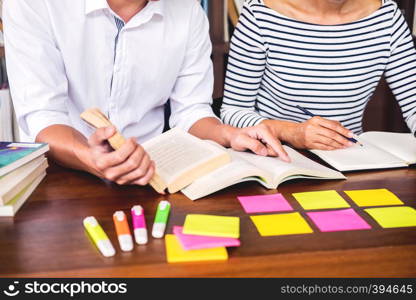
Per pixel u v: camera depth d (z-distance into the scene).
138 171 0.99
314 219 0.91
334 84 1.63
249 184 1.09
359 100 1.69
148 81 1.43
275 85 1.66
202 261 0.76
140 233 0.83
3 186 0.94
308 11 1.58
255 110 1.78
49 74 1.24
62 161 1.15
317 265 0.75
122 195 1.02
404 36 1.63
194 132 1.45
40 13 1.22
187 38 1.44
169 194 1.03
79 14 1.26
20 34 1.21
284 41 1.60
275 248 0.80
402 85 1.66
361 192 1.05
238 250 0.79
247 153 1.25
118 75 1.37
